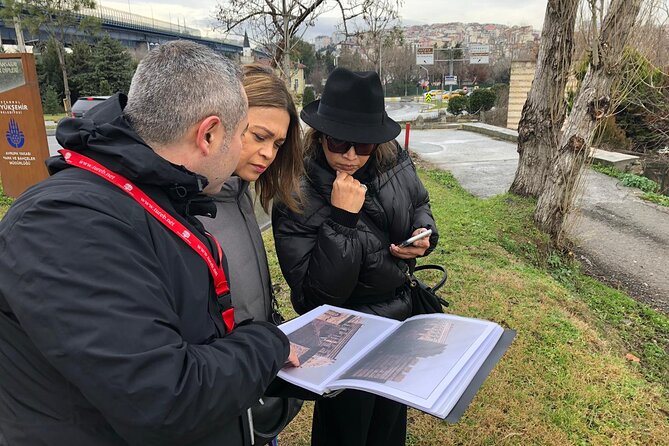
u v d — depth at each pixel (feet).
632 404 9.49
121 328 2.75
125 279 2.88
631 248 20.62
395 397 3.74
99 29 93.09
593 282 17.63
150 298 2.95
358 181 6.03
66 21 86.28
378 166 6.54
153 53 3.45
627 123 38.65
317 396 4.60
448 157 40.34
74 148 3.29
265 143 5.01
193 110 3.29
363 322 5.48
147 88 3.30
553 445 8.29
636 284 17.72
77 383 2.74
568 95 34.35
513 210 22.00
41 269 2.73
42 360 3.02
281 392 4.69
